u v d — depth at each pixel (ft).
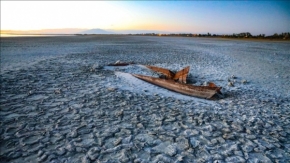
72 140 14.37
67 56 59.26
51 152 12.91
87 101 22.35
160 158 12.64
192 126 17.22
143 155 12.94
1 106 19.95
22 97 22.79
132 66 44.75
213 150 13.74
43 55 61.05
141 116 18.94
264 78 37.42
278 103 24.63
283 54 72.13
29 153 12.75
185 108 21.57
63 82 29.94
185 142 14.60
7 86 26.61
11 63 44.98
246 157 13.08
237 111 21.38
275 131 16.98
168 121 18.06
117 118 18.31
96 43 123.65
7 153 12.69
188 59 57.77
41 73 35.22
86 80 31.63
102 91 26.16
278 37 212.02
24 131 15.40
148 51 78.07
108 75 35.73
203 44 126.62
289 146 14.70
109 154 12.90
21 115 18.16
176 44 124.16
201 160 12.59
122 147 13.71
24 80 30.01
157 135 15.51
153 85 30.94
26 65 42.55
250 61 55.98
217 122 18.25
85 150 13.21
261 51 82.58
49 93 24.59
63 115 18.52
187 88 27.04
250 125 17.92
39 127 16.11
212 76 38.14
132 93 26.05
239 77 37.76
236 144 14.57
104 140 14.52
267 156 13.28
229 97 26.73
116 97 24.07
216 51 81.41
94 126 16.62
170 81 29.04
